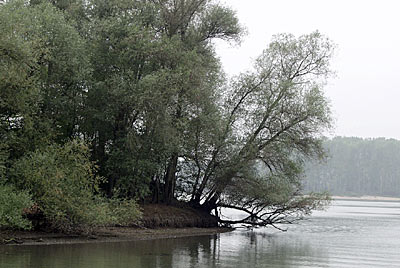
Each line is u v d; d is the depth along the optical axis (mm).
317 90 42438
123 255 25031
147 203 41688
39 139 31938
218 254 27578
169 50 37250
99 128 37469
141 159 36938
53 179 28750
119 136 36969
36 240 28375
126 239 32438
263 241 36312
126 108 36375
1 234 28328
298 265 24547
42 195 29156
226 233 41938
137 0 38531
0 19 27562
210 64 42000
